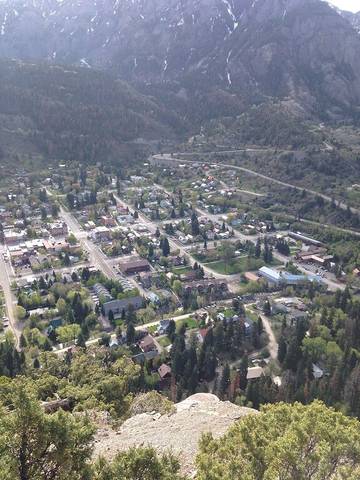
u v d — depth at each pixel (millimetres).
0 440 24922
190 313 136000
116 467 26453
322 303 141625
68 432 26516
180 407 53281
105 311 132375
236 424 35719
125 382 67000
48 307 135000
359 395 86250
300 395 90875
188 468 38469
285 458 27875
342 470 26703
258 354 116688
